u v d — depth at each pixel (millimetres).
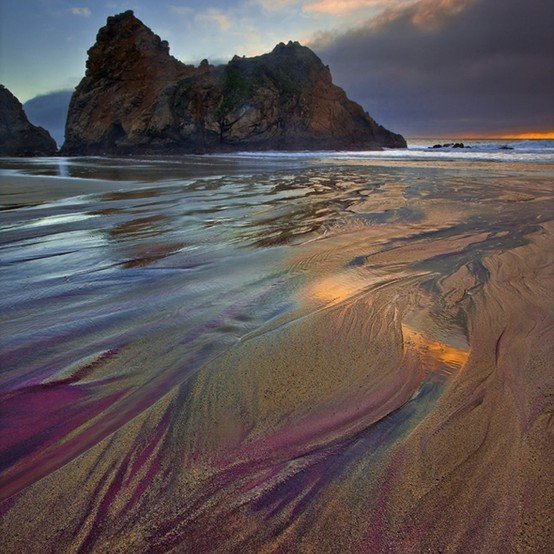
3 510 1478
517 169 17453
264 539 1361
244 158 33875
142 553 1320
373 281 3967
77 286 3939
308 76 56375
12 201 9727
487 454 1704
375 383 2256
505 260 4605
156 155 46500
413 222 6781
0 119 63375
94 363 2523
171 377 2354
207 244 5496
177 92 49438
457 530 1377
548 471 1604
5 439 1864
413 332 2885
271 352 2607
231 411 2033
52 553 1325
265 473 1640
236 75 52688
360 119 60312
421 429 1875
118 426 1943
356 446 1776
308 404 2080
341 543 1341
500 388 2188
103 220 7215
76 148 59000
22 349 2713
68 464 1705
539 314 3170
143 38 56156
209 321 3100
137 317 3199
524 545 1321
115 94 55625
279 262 4621
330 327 2953
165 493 1550
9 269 4500
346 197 9750
